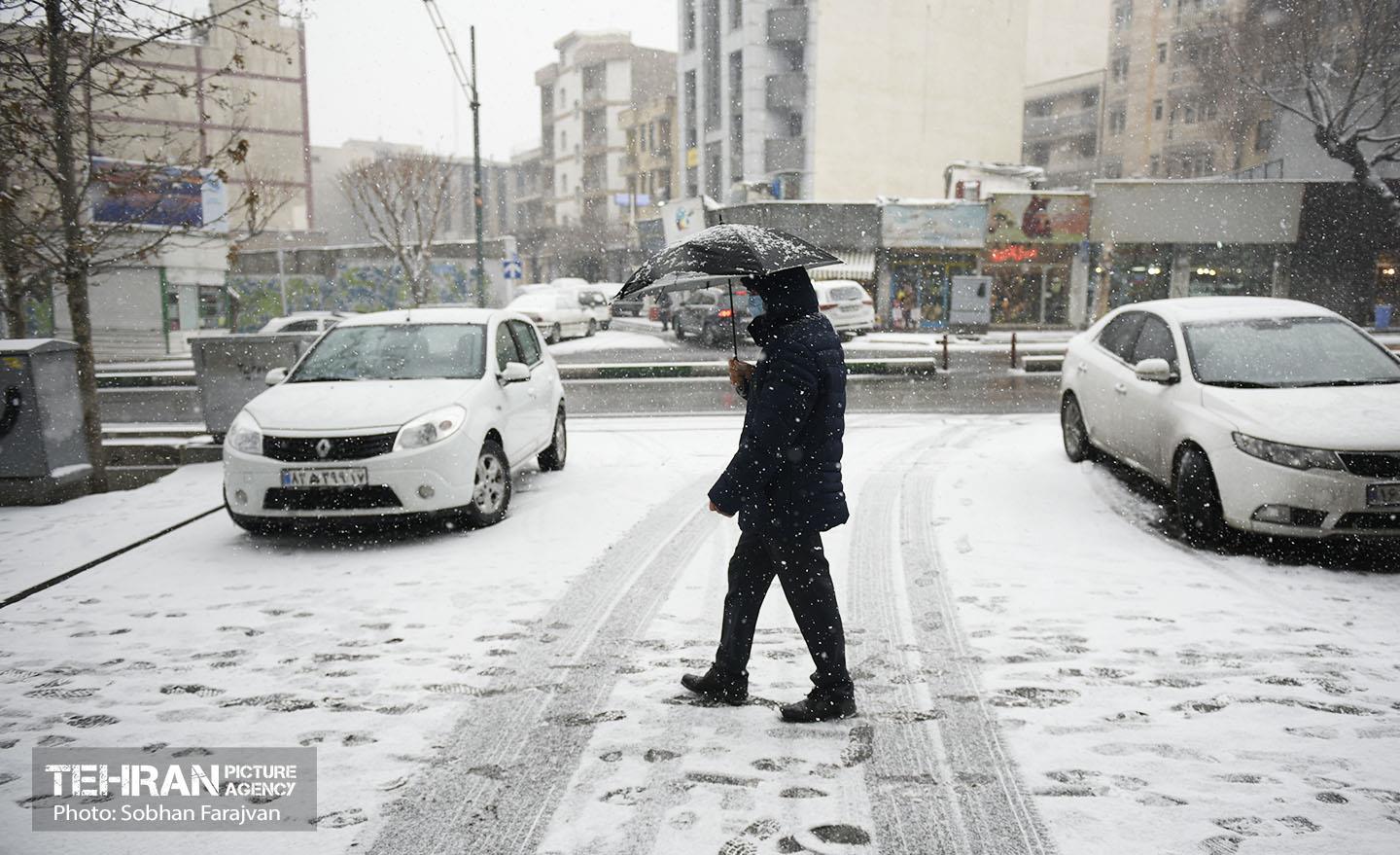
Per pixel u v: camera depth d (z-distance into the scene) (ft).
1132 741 9.57
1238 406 17.88
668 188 199.62
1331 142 100.73
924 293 110.73
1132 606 14.24
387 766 9.31
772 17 133.49
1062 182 174.81
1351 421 16.71
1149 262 109.19
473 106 80.59
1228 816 8.01
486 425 20.21
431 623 13.88
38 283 28.76
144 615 14.57
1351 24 105.60
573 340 92.48
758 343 9.75
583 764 9.28
